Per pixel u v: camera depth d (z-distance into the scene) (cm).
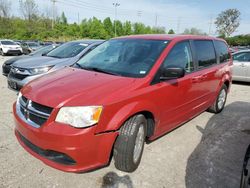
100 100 257
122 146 280
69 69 368
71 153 247
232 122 507
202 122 497
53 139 247
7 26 5250
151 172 309
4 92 644
